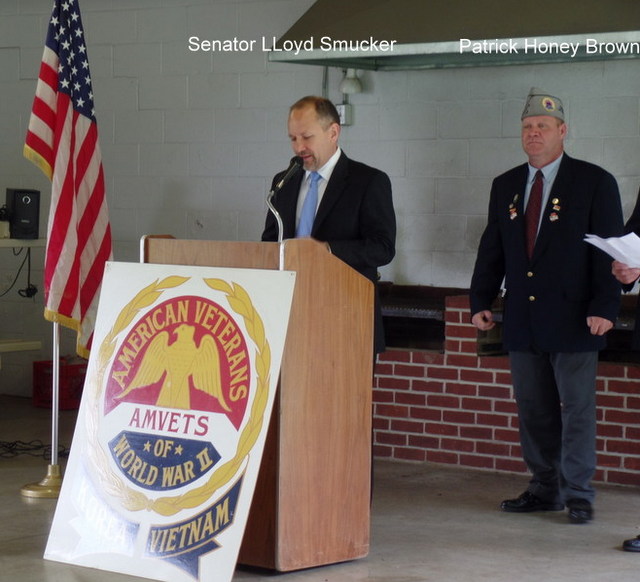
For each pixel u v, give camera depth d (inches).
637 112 265.9
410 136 289.7
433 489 244.2
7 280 350.9
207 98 316.5
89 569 177.3
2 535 201.5
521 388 219.3
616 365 248.2
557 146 214.2
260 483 174.1
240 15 311.1
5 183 348.8
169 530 168.6
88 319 237.0
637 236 198.1
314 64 279.6
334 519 181.5
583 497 215.0
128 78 327.0
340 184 198.2
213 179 317.1
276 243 172.2
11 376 352.8
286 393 171.6
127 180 329.1
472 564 187.2
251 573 177.9
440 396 268.1
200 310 173.2
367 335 182.5
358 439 183.2
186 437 170.1
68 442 289.6
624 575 181.9
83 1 331.9
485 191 282.2
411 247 291.4
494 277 224.4
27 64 342.3
